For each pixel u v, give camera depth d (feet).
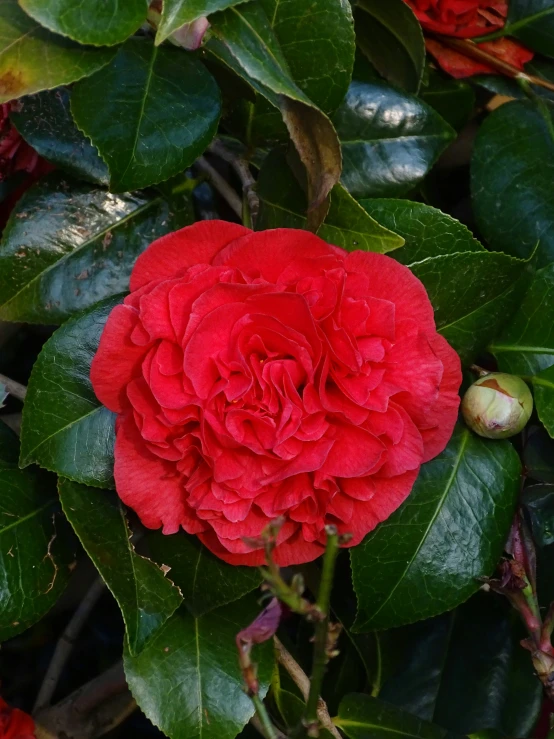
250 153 1.24
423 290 0.97
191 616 1.11
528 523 1.21
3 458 1.11
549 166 1.26
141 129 1.03
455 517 1.12
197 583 1.06
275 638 1.17
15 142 1.20
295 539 1.02
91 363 1.00
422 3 1.28
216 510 0.95
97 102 1.02
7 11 0.99
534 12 1.31
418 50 1.24
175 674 1.08
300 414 0.93
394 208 1.15
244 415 0.92
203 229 0.97
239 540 0.98
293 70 1.07
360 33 1.28
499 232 1.26
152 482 0.99
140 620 1.00
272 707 1.27
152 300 0.93
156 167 1.03
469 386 1.16
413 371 0.96
